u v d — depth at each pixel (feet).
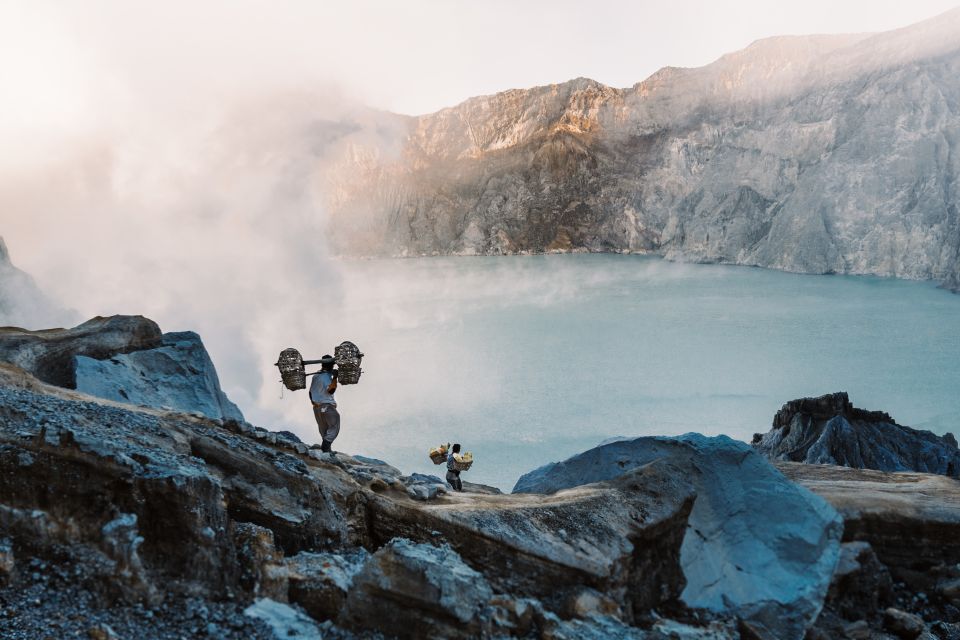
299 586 19.77
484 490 40.98
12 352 46.85
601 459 31.55
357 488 24.76
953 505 29.84
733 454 28.48
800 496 27.09
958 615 26.81
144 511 18.20
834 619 25.55
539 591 22.35
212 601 18.19
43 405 21.35
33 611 15.60
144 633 16.22
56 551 17.19
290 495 22.48
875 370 196.85
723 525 26.73
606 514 24.71
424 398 192.95
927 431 100.83
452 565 20.06
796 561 25.66
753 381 194.39
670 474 27.35
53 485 17.90
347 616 19.03
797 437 99.30
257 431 27.17
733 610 24.35
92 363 49.14
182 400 52.39
